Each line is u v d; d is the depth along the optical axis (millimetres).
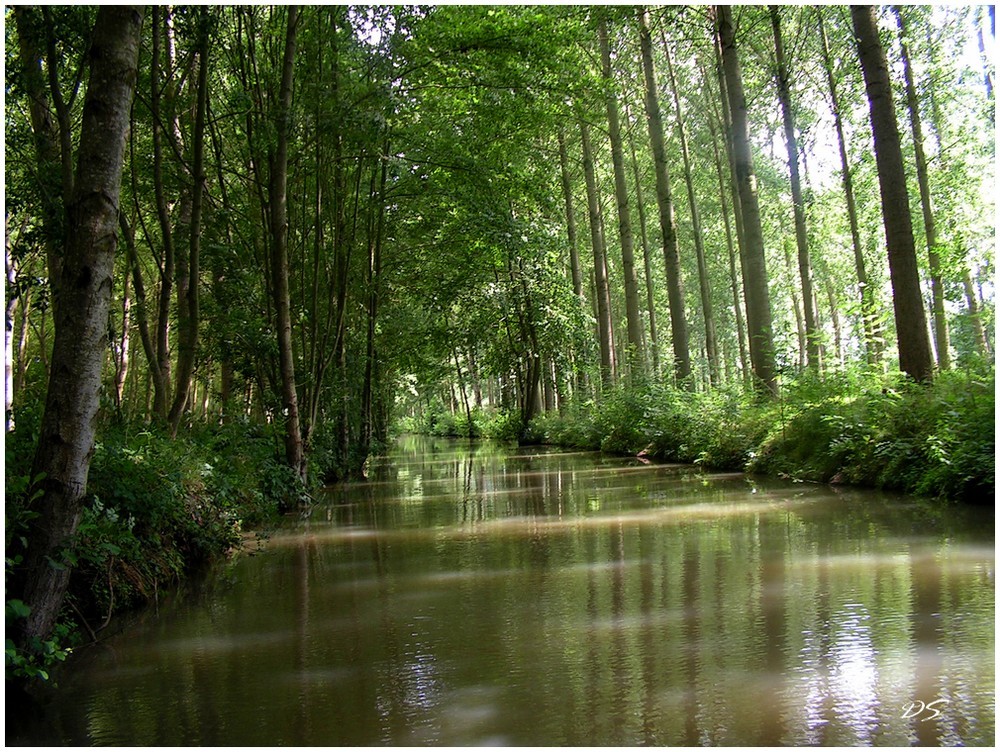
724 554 8141
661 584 7016
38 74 10430
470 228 19422
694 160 36406
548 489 15742
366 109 15430
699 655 5008
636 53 29484
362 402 24859
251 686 4887
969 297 22812
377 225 22938
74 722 4410
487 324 31797
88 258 5215
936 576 6605
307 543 10609
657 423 22000
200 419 15703
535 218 24172
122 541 7055
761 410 16812
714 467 17344
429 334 32125
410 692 4621
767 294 18422
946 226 24156
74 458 5160
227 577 8461
